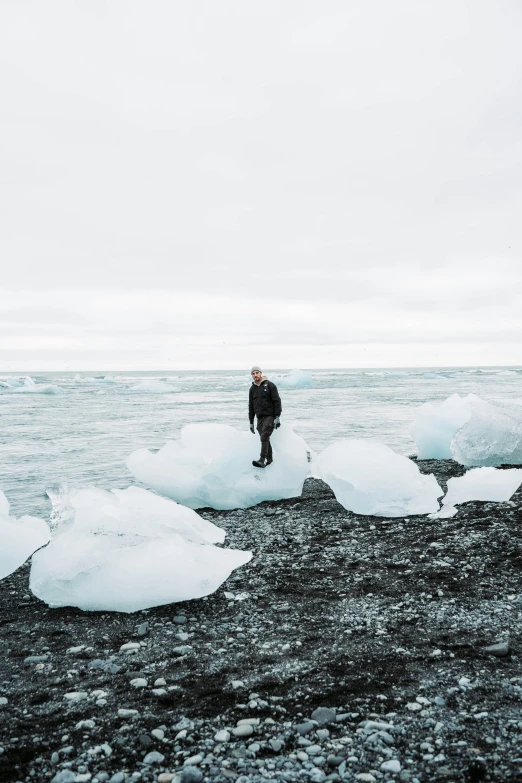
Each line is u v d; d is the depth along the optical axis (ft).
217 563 17.12
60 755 9.04
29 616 16.06
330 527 25.29
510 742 8.90
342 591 17.10
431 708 10.12
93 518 18.04
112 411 103.76
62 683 11.75
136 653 13.25
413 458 46.06
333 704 10.45
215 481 30.37
